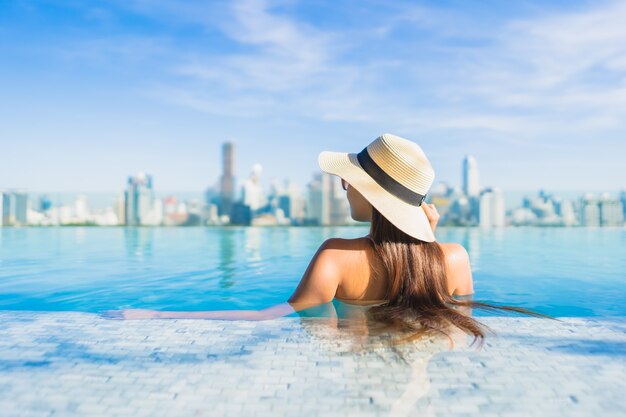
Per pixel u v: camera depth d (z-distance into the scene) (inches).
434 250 80.5
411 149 79.1
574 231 421.1
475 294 119.6
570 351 60.1
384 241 79.0
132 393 47.8
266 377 51.4
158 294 123.1
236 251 241.8
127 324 72.8
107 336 66.4
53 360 56.9
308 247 266.2
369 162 79.8
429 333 66.3
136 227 513.3
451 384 49.5
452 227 486.0
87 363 55.9
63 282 143.1
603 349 60.9
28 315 78.8
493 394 47.4
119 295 121.6
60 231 440.1
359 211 84.9
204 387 49.1
